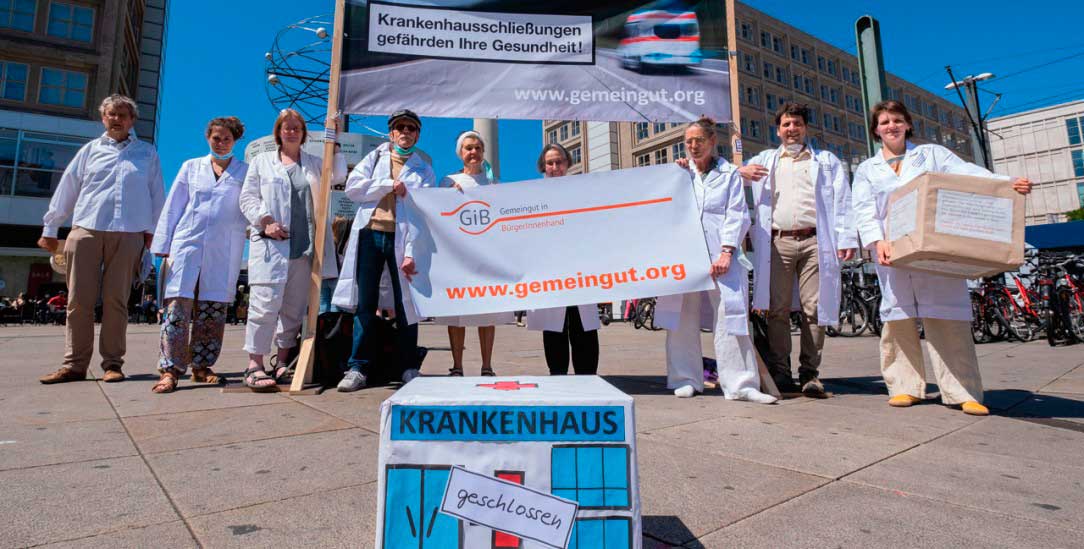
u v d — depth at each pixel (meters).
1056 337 7.34
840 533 1.48
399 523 1.07
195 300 3.90
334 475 1.91
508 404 1.09
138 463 2.02
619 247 3.54
